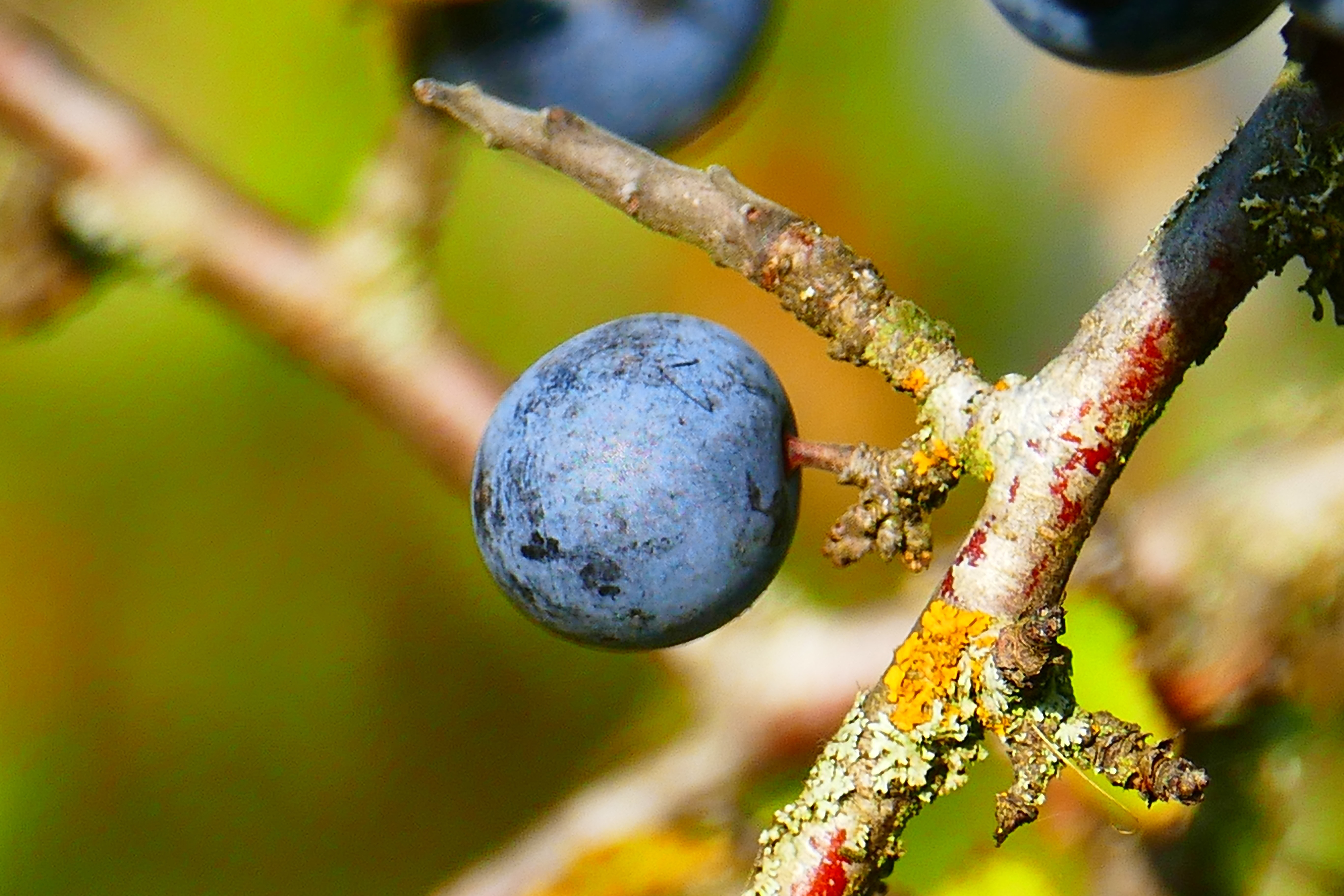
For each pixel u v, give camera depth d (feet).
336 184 0.91
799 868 0.67
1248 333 0.90
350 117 0.91
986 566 0.67
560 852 0.79
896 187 0.92
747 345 0.70
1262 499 0.79
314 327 0.84
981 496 0.92
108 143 0.85
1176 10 0.69
